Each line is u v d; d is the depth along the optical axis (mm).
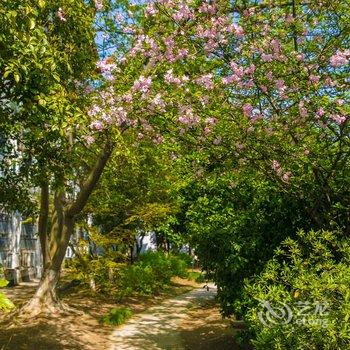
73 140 11648
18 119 7941
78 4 8172
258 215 8211
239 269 8438
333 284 4961
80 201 13180
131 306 16391
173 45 6746
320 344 5043
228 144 6801
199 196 9156
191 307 16781
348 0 6375
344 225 7254
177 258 28328
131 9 8211
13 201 10281
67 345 10695
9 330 11523
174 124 6996
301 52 6605
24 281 23094
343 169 7133
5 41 5984
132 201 16641
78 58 8594
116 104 7594
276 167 6906
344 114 6039
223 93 6645
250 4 6773
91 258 17062
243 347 9695
